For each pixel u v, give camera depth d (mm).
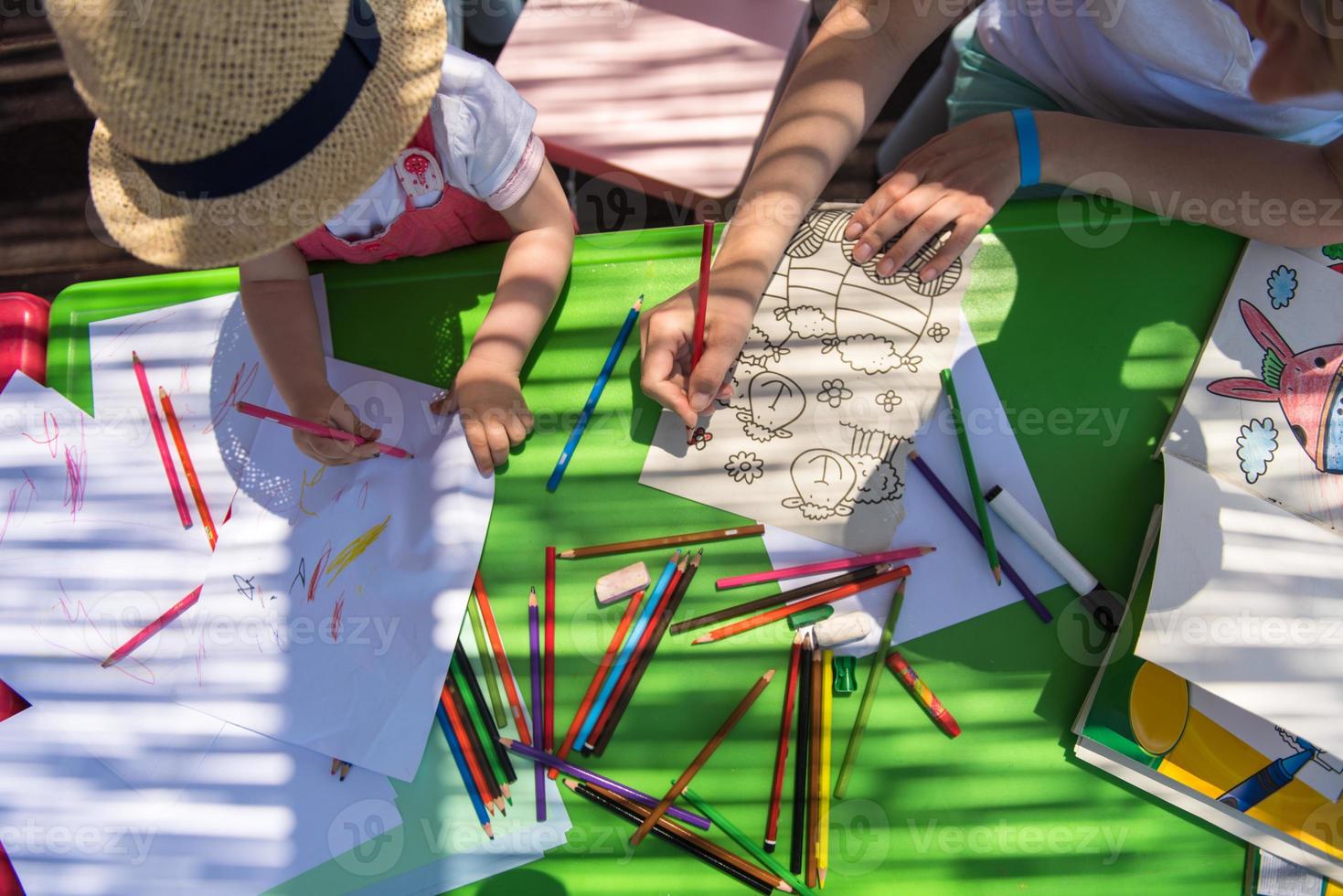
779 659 762
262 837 743
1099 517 782
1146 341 815
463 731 753
